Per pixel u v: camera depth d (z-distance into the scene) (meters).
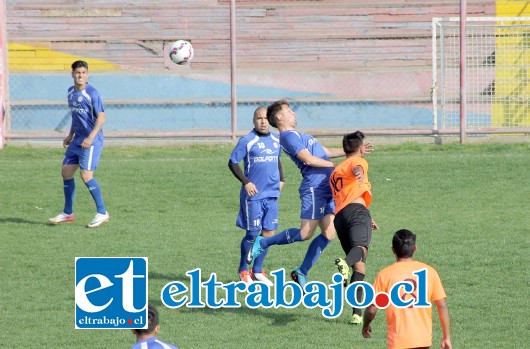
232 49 56.88
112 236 34.84
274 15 64.19
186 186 43.97
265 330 24.17
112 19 64.00
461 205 39.34
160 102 60.28
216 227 36.34
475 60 62.12
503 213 37.50
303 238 25.61
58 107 60.09
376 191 42.47
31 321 25.02
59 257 31.73
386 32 63.94
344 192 24.03
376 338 23.41
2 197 42.06
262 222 27.83
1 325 24.61
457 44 63.12
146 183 44.69
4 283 28.69
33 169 48.56
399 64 63.78
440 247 31.92
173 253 32.09
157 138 57.41
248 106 60.84
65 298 27.16
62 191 43.44
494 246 31.92
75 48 63.66
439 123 61.03
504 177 44.78
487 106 60.56
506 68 61.66
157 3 64.12
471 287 27.39
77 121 36.22
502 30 62.00
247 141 27.53
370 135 56.75
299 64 63.94
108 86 61.22
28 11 63.47
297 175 46.53
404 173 46.12
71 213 37.44
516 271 28.89
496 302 25.94
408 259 18.62
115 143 56.50
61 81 61.31
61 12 63.66
